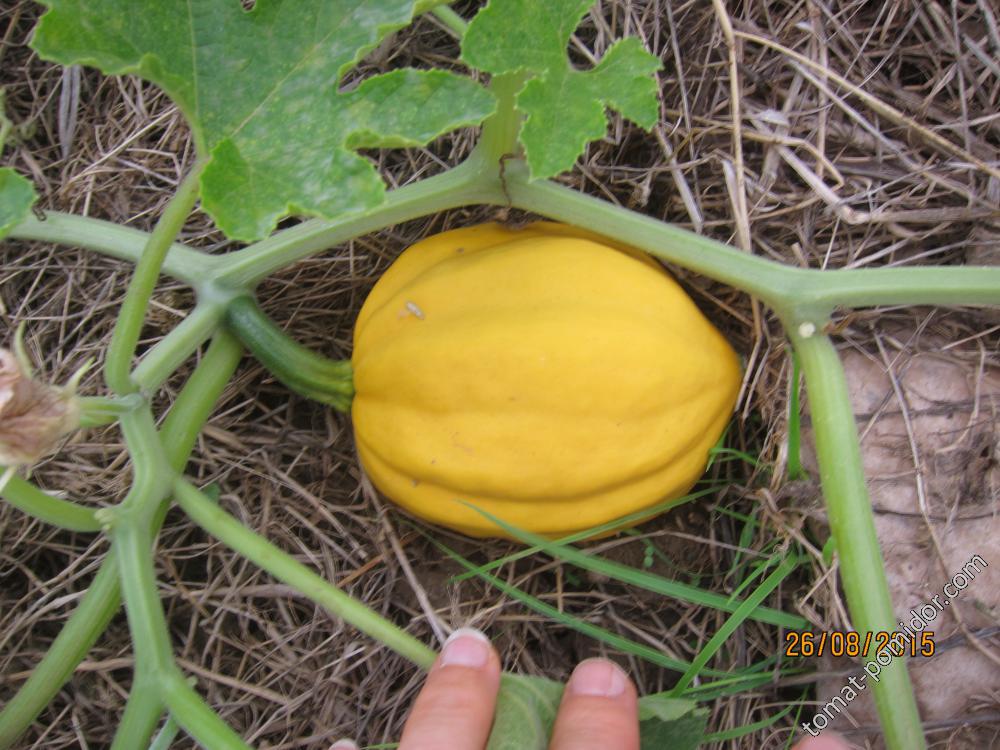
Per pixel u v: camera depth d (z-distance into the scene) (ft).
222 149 0.55
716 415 0.77
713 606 0.80
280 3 0.57
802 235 0.85
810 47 0.87
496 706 0.68
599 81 0.63
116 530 0.65
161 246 0.61
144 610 0.64
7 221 0.59
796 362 0.77
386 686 0.86
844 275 0.73
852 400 0.82
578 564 0.79
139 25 0.56
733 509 0.87
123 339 0.64
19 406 0.54
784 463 0.79
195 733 0.62
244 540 0.70
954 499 0.79
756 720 0.85
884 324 0.83
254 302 0.80
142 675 0.63
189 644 0.86
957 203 0.85
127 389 0.66
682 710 0.70
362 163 0.55
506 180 0.76
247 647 0.87
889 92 0.87
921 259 0.86
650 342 0.72
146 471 0.67
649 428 0.73
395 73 0.57
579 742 0.65
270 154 0.56
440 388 0.73
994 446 0.79
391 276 0.81
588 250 0.75
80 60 0.54
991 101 0.85
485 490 0.74
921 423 0.80
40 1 0.53
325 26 0.58
